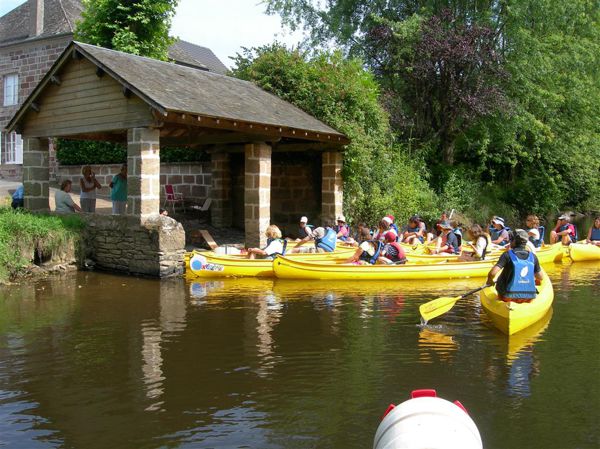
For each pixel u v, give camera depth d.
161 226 11.63
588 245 15.43
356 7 26.72
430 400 3.42
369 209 18.16
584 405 5.33
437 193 23.52
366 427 4.83
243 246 15.09
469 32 22.14
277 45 18.77
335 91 17.03
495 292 8.77
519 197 28.08
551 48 24.98
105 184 21.12
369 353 6.77
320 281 11.52
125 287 10.71
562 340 7.40
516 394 5.57
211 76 15.73
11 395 5.47
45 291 10.28
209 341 7.20
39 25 23.86
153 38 21.36
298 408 5.19
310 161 17.86
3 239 11.25
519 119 23.67
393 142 22.03
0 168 25.31
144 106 11.67
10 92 24.83
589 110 26.84
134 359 6.49
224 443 4.53
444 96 23.94
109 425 4.84
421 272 11.73
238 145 17.52
